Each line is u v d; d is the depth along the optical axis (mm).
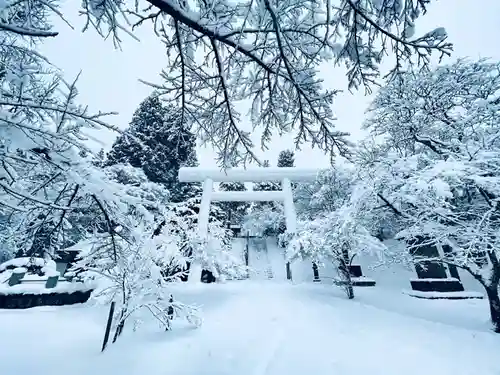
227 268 11297
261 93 3629
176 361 4922
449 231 7750
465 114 8703
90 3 2506
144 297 6527
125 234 4051
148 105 16734
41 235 3930
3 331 6492
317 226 11672
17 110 2965
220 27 2846
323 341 6027
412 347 5664
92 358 4969
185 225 9914
